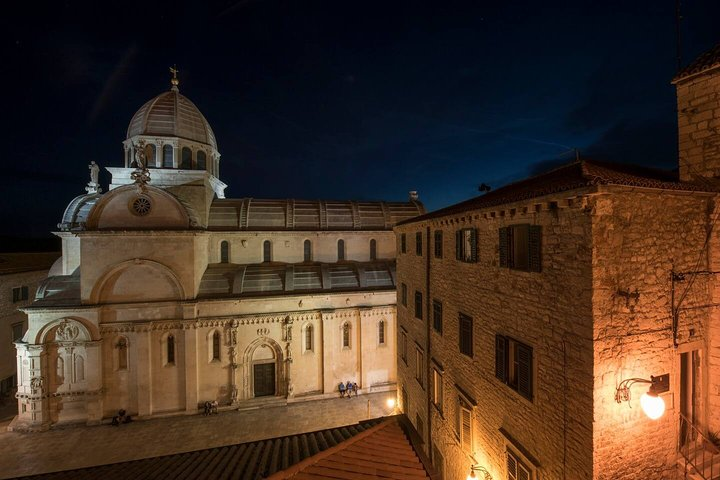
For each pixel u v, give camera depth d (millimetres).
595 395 8477
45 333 25078
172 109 34281
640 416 9086
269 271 31453
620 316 8805
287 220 35031
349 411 27875
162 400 27109
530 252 10703
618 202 8773
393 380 31688
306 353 30047
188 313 27250
